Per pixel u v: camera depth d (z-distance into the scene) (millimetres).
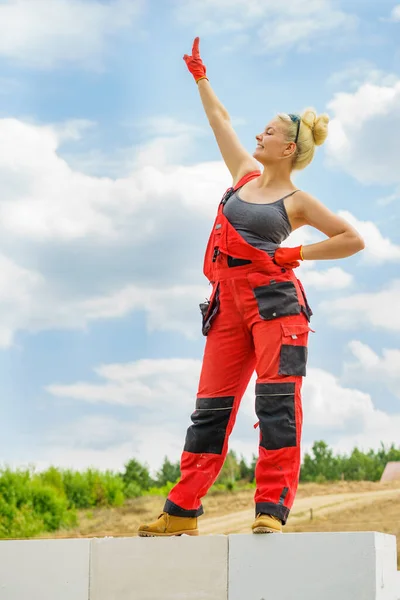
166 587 4168
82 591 4262
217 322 4645
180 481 4578
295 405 4383
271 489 4285
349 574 3873
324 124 4773
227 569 4094
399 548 18469
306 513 21031
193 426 4637
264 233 4551
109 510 22391
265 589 4008
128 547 4254
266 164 4711
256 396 4441
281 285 4465
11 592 4305
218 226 4684
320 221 4500
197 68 5258
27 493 21641
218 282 4633
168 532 4527
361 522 20016
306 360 4473
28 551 4340
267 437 4352
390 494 21453
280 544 4016
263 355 4434
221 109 5211
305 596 3924
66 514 21891
